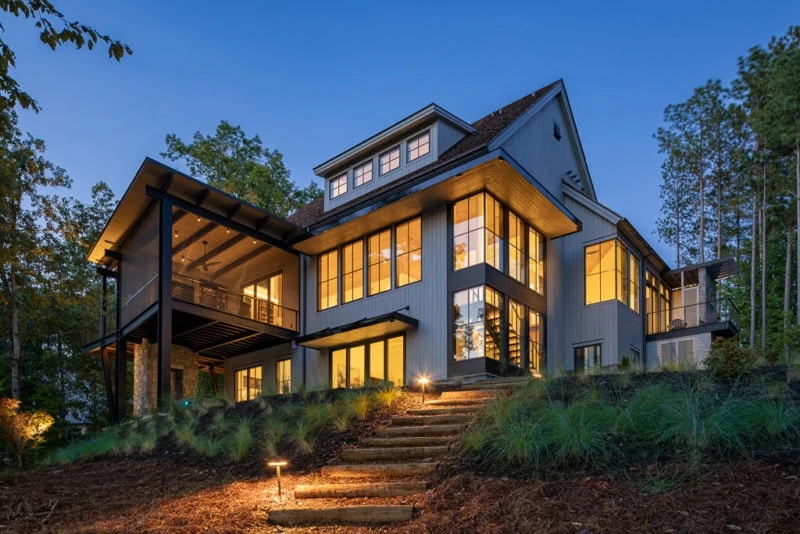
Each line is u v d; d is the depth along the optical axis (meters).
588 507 4.77
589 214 19.20
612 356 17.67
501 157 14.23
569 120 20.88
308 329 19.91
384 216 17.55
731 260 21.39
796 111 22.47
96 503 6.33
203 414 11.82
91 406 27.45
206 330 18.91
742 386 7.43
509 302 16.28
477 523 4.77
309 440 8.30
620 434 6.20
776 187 25.16
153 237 17.52
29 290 18.44
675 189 36.59
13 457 14.96
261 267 22.50
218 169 31.31
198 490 6.74
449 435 7.59
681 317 23.55
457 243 16.28
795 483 4.75
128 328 18.36
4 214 15.02
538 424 6.36
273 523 5.36
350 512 5.29
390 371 17.20
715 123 33.66
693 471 5.24
